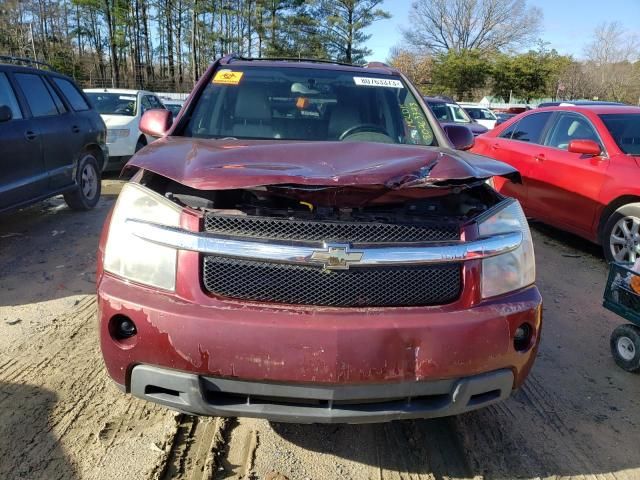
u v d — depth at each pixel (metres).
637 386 3.41
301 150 2.64
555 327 4.23
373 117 3.72
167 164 2.47
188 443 2.68
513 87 47.62
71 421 2.79
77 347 3.54
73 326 3.83
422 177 2.31
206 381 2.19
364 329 2.13
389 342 2.15
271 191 2.40
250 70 3.95
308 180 2.19
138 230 2.30
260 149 2.64
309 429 2.85
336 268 2.20
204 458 2.57
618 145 5.73
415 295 2.27
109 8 45.84
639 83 43.47
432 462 2.64
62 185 6.52
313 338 2.11
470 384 2.24
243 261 2.22
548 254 6.25
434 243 2.29
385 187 2.29
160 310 2.17
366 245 2.23
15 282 4.62
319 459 2.62
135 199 2.39
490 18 60.31
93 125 7.32
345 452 2.68
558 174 6.24
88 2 45.06
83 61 48.00
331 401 2.18
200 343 2.13
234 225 2.26
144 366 2.23
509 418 3.01
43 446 2.59
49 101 6.45
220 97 3.73
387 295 2.24
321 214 2.40
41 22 44.94
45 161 6.07
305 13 51.25
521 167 6.93
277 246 2.20
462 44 61.47
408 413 2.22
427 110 3.80
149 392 2.28
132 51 52.00
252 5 49.72
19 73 5.99
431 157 2.58
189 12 51.84
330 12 51.66
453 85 48.91
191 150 2.72
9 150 5.37
